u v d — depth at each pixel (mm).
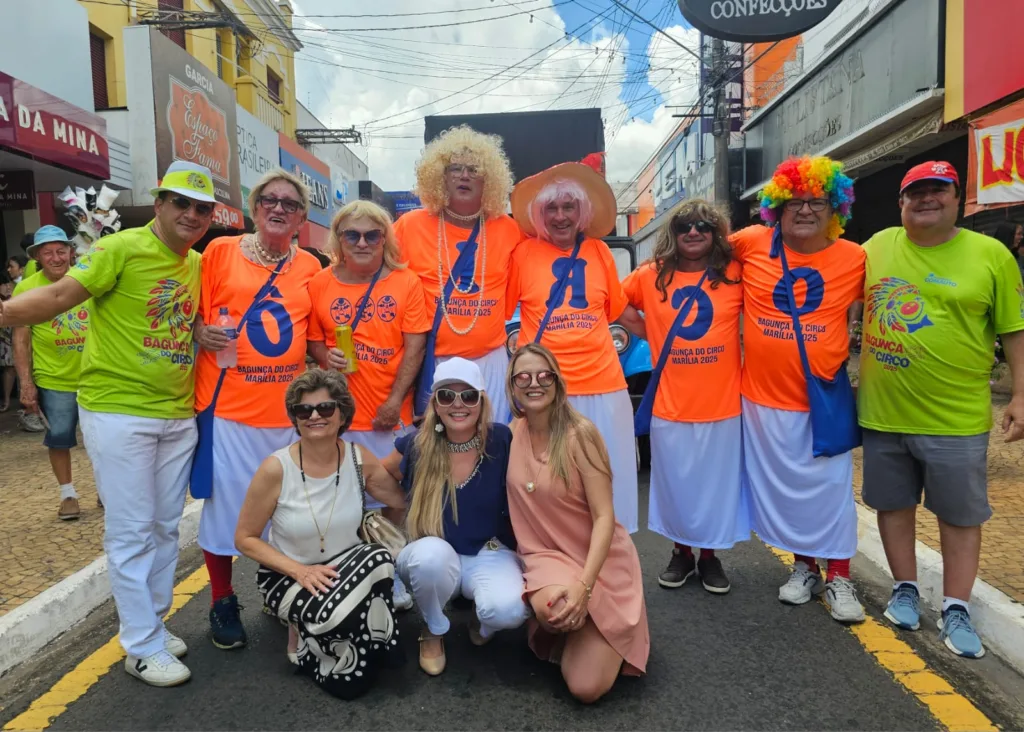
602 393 3582
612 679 2670
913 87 8531
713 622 3383
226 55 17703
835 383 3451
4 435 7867
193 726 2580
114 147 10148
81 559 4039
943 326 3002
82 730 2562
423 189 3697
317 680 2820
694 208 3602
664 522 3791
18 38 8531
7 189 8352
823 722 2549
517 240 3818
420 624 3436
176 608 3652
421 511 3037
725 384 3650
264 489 2857
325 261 4602
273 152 15320
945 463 3045
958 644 2996
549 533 2936
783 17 7590
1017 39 6758
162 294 2865
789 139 12766
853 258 3406
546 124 8367
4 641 3000
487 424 3061
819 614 3461
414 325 3463
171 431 2998
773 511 3590
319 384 2795
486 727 2549
